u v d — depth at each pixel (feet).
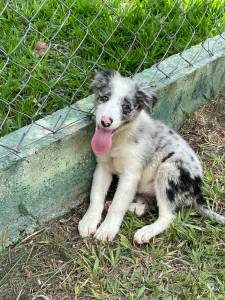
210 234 3.36
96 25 4.37
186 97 4.17
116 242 3.30
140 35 4.39
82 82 3.87
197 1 4.91
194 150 4.02
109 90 3.33
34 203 3.25
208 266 3.16
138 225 3.43
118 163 3.51
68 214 3.49
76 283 3.04
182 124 4.23
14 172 3.05
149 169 3.54
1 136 3.42
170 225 3.37
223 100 4.49
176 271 3.15
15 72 3.84
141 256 3.22
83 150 3.44
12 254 3.16
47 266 3.13
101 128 3.25
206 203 3.56
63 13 4.42
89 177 3.59
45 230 3.33
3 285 3.01
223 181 3.75
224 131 4.22
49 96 3.75
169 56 4.35
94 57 4.19
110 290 3.01
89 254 3.21
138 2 4.65
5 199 3.08
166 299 2.97
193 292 3.01
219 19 4.90
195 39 4.56
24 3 4.38
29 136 3.22
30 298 2.96
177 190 3.42
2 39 4.04
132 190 3.49
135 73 3.98
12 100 3.50
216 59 4.33
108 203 3.60
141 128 3.50
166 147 3.52
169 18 4.70
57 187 3.36
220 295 2.98
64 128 3.32
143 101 3.40
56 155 3.26
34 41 4.13
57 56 4.09
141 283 3.07
